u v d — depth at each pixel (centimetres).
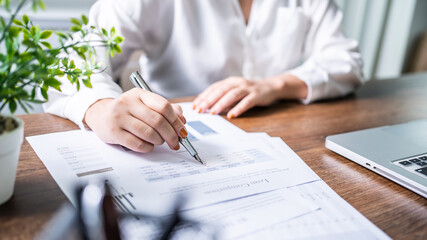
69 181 38
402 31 221
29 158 42
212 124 60
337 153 50
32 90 31
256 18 102
